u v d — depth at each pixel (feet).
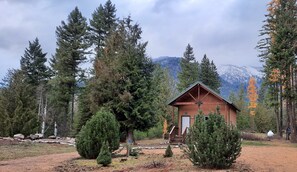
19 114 101.86
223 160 34.99
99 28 149.89
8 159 51.16
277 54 106.22
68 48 140.15
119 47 96.99
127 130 91.76
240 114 200.64
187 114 103.14
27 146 71.61
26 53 169.48
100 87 92.02
